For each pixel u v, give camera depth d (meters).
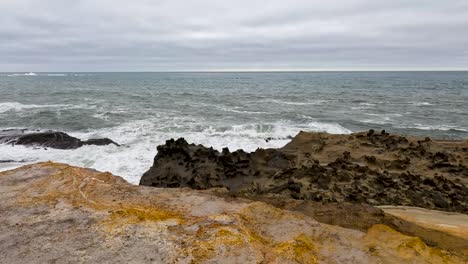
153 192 6.10
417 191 10.72
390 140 14.98
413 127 31.28
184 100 51.28
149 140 23.08
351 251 4.38
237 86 92.44
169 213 5.23
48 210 5.15
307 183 11.62
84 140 22.52
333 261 4.14
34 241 4.32
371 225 5.89
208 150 14.92
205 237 4.40
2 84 84.75
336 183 11.43
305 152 14.66
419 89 77.12
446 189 10.81
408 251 4.34
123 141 22.84
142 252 4.09
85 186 6.16
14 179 6.42
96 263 3.88
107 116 33.69
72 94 58.22
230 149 21.14
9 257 3.99
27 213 5.05
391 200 10.23
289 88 83.25
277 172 12.98
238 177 13.05
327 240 4.62
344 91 72.06
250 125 28.75
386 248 4.44
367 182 11.40
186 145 15.64
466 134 28.62
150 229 4.61
